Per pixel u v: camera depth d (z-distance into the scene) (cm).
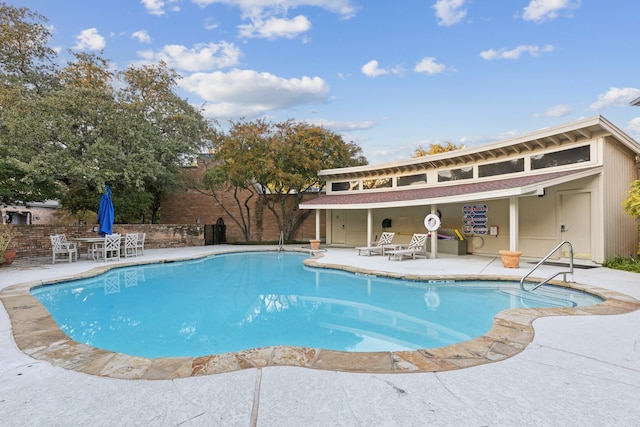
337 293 813
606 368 334
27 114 1273
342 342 502
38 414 256
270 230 2191
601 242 1020
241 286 899
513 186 1027
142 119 1648
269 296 793
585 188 1059
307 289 857
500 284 840
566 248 1118
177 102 1856
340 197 1833
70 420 248
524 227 1248
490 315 622
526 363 346
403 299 743
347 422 245
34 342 406
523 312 529
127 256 1355
